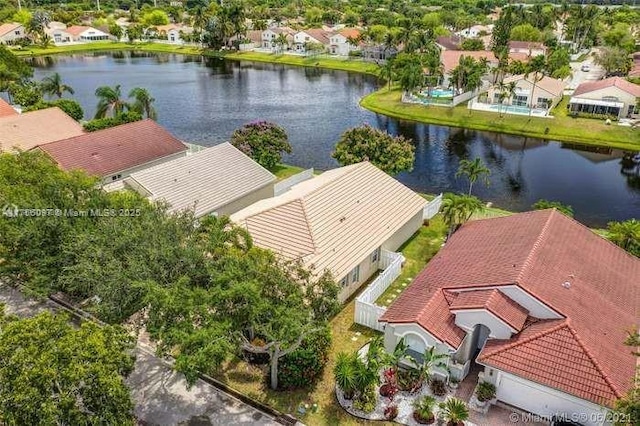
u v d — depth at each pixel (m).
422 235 44.31
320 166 66.81
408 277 37.88
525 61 116.19
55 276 28.92
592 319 26.20
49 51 164.12
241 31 165.62
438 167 68.38
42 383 18.53
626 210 55.91
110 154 52.88
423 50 125.12
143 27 188.25
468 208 40.88
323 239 34.66
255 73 133.88
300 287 26.08
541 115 87.62
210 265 25.36
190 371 20.53
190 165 46.59
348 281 34.84
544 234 32.06
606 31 157.75
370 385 25.56
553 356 24.28
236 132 61.88
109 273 24.27
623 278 30.81
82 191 32.28
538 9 168.38
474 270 30.14
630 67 116.94
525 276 27.64
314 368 27.12
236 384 27.30
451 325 27.19
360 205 39.44
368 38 152.25
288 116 92.12
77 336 20.30
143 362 28.75
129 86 115.19
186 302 22.34
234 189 46.44
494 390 25.69
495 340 26.34
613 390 22.53
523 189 61.25
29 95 84.38
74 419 19.09
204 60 154.00
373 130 53.97
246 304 22.97
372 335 31.47
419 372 26.88
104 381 19.41
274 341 23.89
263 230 35.59
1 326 21.02
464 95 97.62
